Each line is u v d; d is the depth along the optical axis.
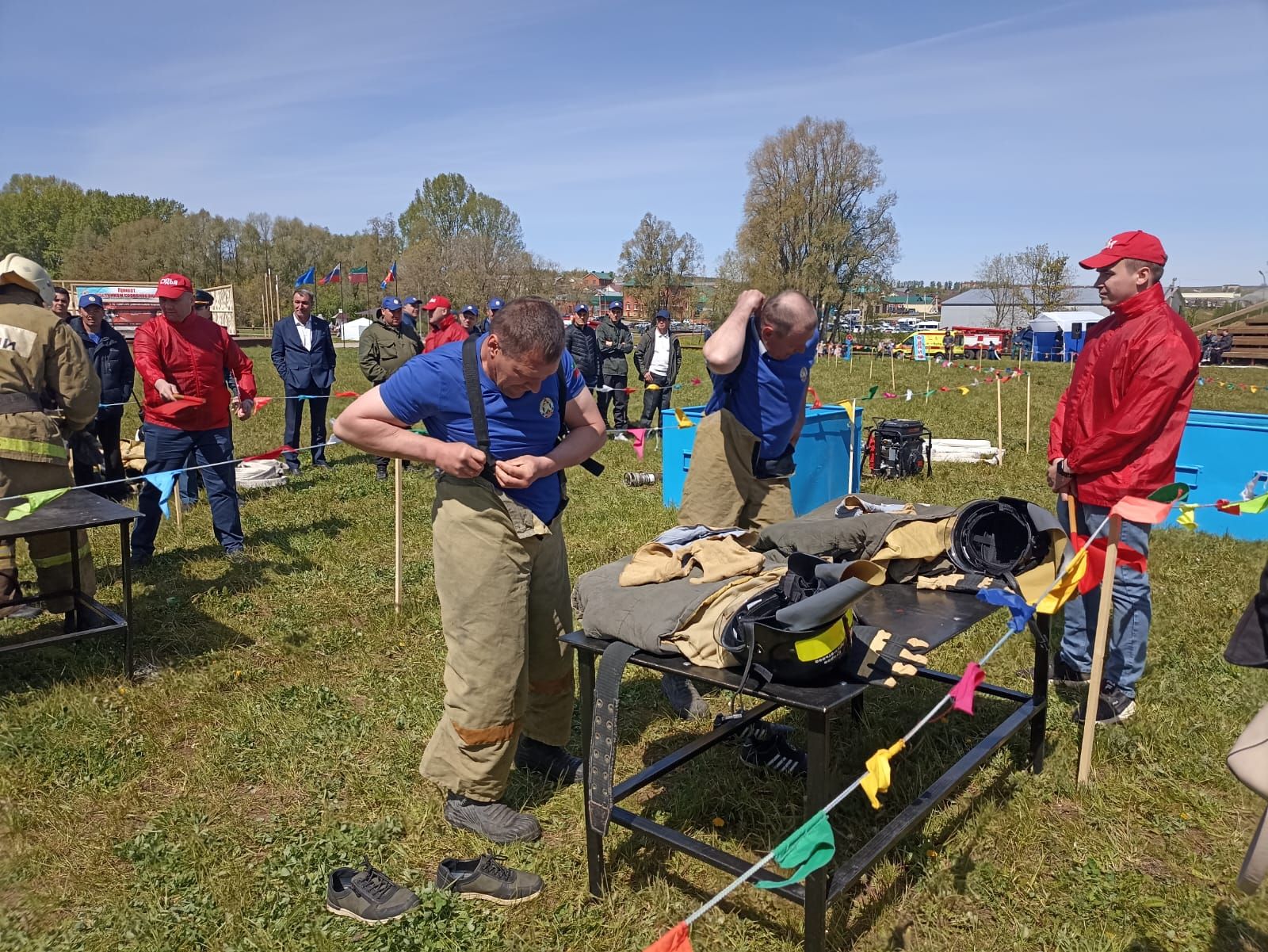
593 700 3.00
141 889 3.05
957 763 3.15
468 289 56.91
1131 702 4.21
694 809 3.47
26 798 3.60
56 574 5.04
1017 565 3.27
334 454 11.82
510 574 3.13
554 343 2.92
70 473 4.98
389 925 2.84
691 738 4.14
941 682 4.28
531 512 3.18
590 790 2.87
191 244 64.81
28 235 85.38
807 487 7.65
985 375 27.27
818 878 2.43
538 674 3.56
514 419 3.13
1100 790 3.63
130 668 4.68
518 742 3.84
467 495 3.12
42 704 4.34
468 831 3.38
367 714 4.34
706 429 4.18
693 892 3.03
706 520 4.17
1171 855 3.23
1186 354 3.81
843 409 8.22
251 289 62.66
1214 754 3.89
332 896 2.96
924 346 39.44
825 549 3.18
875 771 2.23
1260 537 7.50
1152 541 7.40
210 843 3.30
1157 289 3.96
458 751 3.24
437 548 3.17
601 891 2.99
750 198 53.62
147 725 4.22
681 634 2.69
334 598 6.03
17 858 3.19
